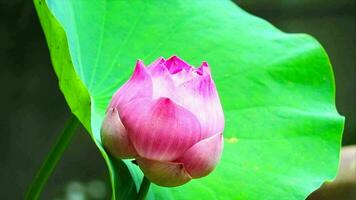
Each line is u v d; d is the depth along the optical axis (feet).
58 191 9.52
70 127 3.09
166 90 2.68
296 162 3.20
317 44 3.48
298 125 3.28
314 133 3.26
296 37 3.52
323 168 3.19
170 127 2.65
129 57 3.35
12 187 9.57
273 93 3.39
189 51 3.46
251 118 3.31
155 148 2.66
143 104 2.66
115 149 2.71
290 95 3.39
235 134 3.27
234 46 3.49
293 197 3.10
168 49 3.44
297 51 3.48
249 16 3.63
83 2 3.36
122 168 2.86
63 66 2.67
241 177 3.14
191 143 2.67
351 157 3.85
